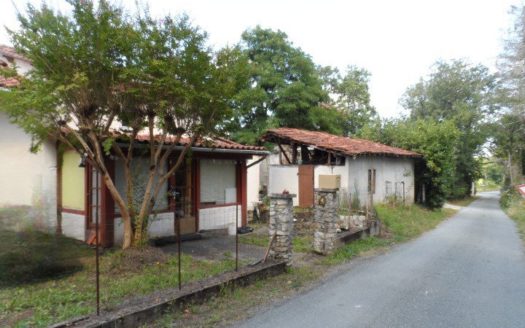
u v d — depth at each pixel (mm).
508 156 33562
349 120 31188
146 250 6898
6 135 7496
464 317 4957
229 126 7445
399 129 21641
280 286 6234
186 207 10000
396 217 14359
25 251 6055
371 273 7258
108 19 5820
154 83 6000
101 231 7855
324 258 8328
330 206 8594
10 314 4473
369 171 16203
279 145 17203
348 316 4949
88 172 8164
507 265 8102
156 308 4559
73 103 6090
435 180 19781
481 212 21609
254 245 9094
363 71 33156
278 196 7219
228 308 5125
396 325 4672
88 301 4914
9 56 8641
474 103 31250
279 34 21734
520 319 4891
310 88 21578
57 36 5668
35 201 6930
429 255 9031
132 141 7012
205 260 7457
